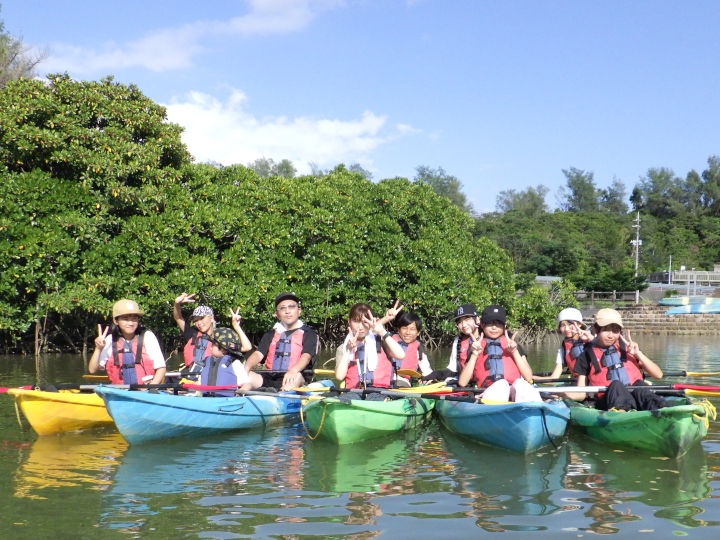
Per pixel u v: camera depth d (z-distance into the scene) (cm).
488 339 714
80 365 1341
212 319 805
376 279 1681
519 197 10825
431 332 1869
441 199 1942
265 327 1617
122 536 377
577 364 703
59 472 517
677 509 420
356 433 632
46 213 1361
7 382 1065
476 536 375
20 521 402
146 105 1549
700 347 2084
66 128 1383
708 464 535
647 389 623
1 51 2503
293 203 1652
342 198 1764
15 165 1405
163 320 1564
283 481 493
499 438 603
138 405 607
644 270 6656
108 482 489
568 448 605
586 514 412
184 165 1609
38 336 1533
